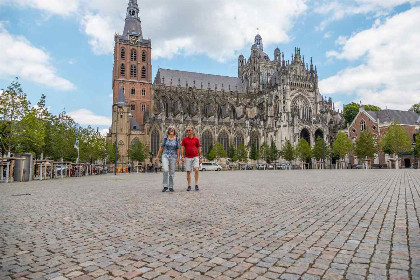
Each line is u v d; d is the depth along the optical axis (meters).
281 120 105.56
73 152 53.00
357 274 4.29
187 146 16.09
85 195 14.54
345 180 22.91
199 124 102.25
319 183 20.20
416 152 79.31
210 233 6.85
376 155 94.50
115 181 26.89
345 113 127.38
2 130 35.22
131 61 109.19
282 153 97.75
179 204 11.11
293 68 111.19
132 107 107.19
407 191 13.94
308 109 111.06
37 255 5.40
